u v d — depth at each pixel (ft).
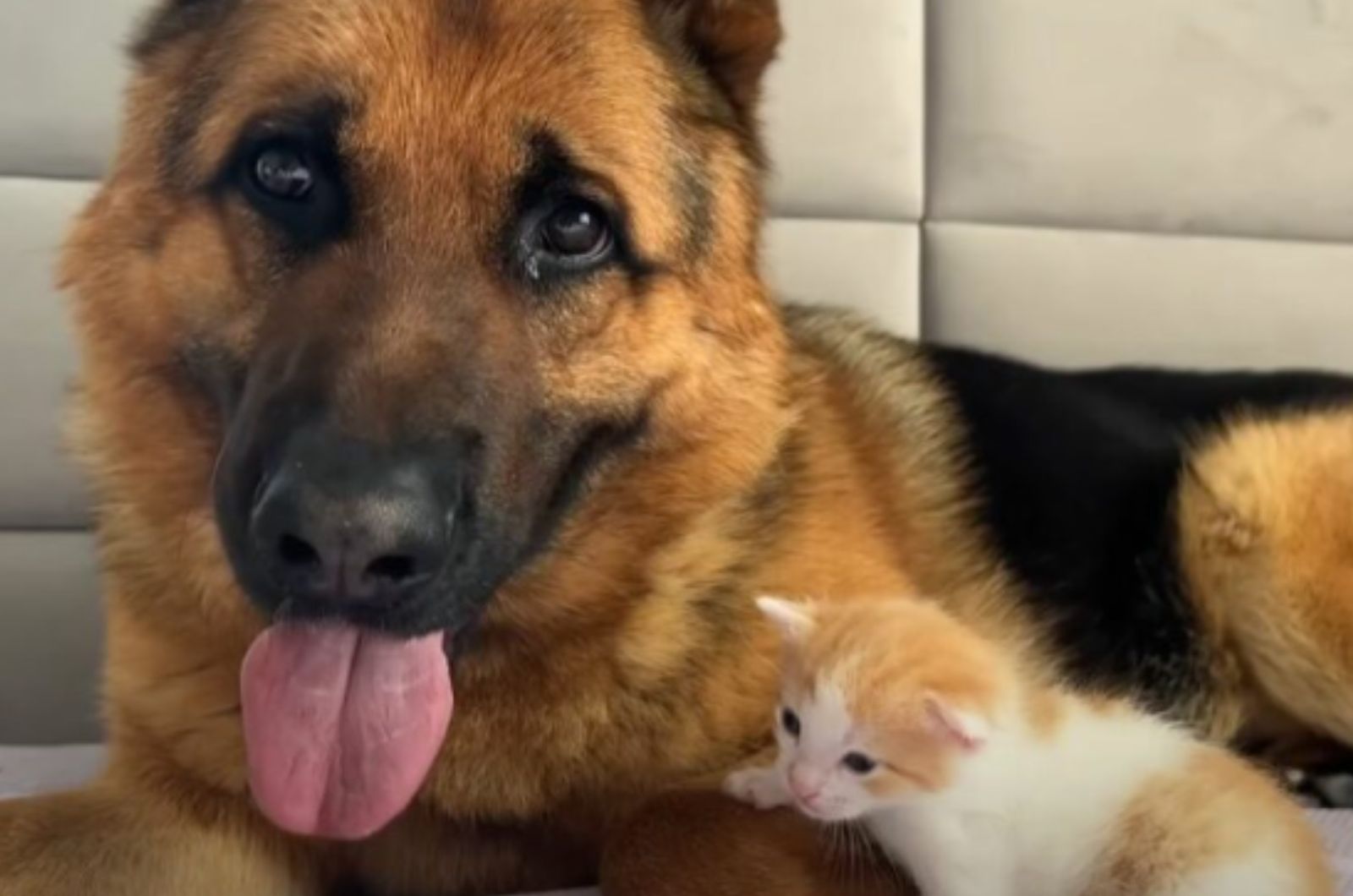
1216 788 1.53
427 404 1.44
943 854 1.49
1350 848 1.75
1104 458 2.23
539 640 1.65
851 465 1.96
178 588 1.66
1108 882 1.49
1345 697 2.10
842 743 1.49
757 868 1.50
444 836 1.68
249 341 1.54
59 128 2.50
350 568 1.36
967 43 2.65
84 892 1.58
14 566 2.53
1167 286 2.69
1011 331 2.68
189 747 1.65
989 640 1.80
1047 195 2.67
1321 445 2.17
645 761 1.67
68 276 1.70
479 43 1.56
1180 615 2.18
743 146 1.78
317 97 1.53
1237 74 2.68
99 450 1.72
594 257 1.59
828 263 2.64
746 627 1.71
